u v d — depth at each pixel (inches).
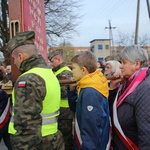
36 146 69.2
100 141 81.9
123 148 83.0
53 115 79.3
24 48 77.1
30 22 92.8
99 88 84.0
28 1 89.7
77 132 87.9
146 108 74.5
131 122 79.9
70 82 101.6
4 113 125.5
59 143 81.7
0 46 621.0
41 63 79.4
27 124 67.4
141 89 76.8
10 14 81.3
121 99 82.4
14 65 86.7
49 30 692.7
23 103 68.2
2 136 130.9
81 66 86.8
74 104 105.4
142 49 85.7
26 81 69.9
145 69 81.0
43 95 72.9
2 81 137.7
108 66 157.6
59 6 687.7
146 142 74.0
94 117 79.3
